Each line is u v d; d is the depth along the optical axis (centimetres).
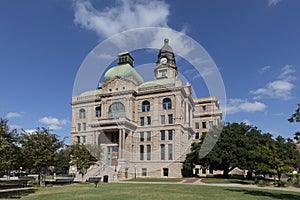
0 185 2822
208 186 2703
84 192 2091
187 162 4291
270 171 3008
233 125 4431
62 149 3191
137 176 3338
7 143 1869
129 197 1747
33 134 2906
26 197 1797
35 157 2794
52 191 2212
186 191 2136
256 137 4306
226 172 4447
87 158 3325
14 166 2280
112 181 3159
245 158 3906
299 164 4169
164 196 1800
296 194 2153
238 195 1922
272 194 2089
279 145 4325
